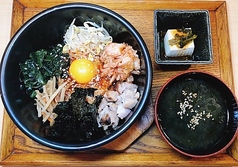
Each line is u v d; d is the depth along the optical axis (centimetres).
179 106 34
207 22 34
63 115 34
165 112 33
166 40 35
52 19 33
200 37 35
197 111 33
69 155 33
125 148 33
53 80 35
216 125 33
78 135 33
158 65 35
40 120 34
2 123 34
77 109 34
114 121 33
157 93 34
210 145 33
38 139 30
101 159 33
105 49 35
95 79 35
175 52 35
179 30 35
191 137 33
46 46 36
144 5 36
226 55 36
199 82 34
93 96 35
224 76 36
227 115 33
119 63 34
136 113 30
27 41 33
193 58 36
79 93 35
